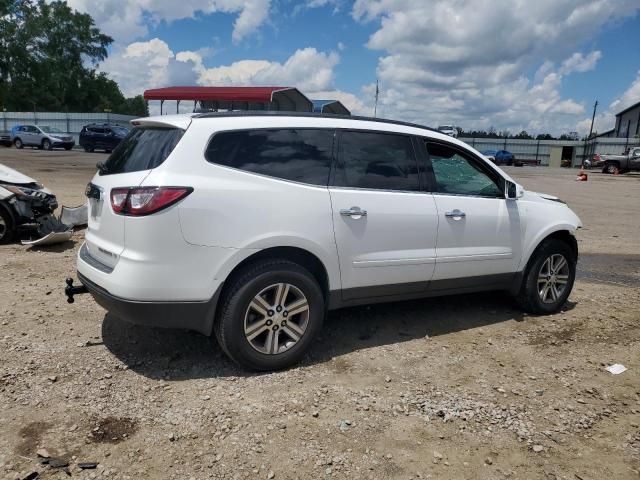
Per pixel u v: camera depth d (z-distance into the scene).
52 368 3.77
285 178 3.83
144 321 3.50
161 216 3.38
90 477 2.67
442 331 4.80
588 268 7.61
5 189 7.26
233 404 3.39
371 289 4.25
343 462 2.85
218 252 3.54
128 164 3.78
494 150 49.16
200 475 2.71
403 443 3.04
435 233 4.47
